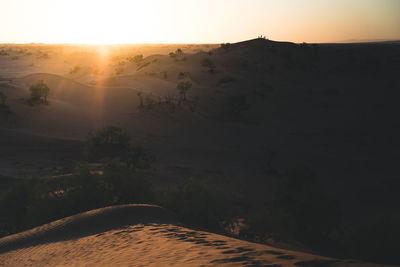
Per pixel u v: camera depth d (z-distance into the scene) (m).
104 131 60.84
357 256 19.42
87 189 19.22
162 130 79.75
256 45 196.50
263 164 58.50
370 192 46.56
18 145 60.19
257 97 114.44
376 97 115.25
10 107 78.69
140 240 10.82
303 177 27.23
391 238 18.98
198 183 17.69
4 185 32.78
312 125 89.56
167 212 16.19
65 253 10.98
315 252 18.91
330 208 25.73
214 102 105.88
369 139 77.69
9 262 11.27
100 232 13.19
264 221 15.96
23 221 20.47
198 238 10.12
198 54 168.88
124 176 19.80
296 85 135.50
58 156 57.12
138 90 104.00
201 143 72.50
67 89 101.88
